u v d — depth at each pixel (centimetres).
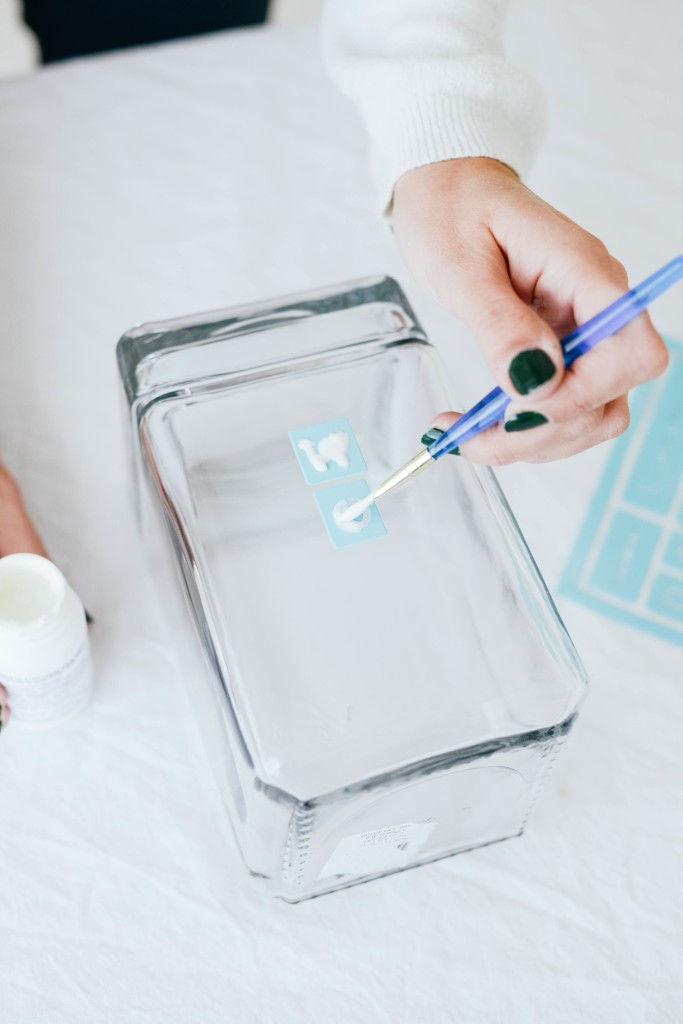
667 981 49
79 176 70
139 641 57
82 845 51
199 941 49
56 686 50
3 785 52
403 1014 48
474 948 50
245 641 44
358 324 52
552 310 43
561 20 78
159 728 54
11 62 116
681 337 67
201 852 51
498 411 40
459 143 50
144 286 67
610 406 42
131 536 60
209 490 48
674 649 57
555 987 49
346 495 48
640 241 70
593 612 58
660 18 79
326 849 46
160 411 50
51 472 61
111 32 84
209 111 73
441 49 55
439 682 44
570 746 55
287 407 50
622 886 51
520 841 52
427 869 52
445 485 48
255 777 42
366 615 45
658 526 61
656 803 54
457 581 46
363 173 72
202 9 84
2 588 49
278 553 46
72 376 64
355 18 59
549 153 73
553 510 61
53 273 67
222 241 69
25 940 49
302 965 49
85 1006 47
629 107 75
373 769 42
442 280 45
